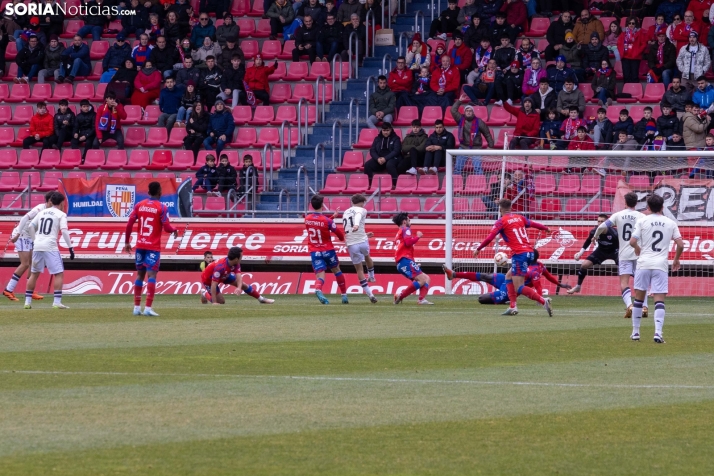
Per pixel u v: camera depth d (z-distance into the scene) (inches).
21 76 4276.6
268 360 1451.8
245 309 2374.5
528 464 854.5
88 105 3878.0
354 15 4060.0
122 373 1321.4
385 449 901.8
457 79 3821.4
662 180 3063.5
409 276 2549.2
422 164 3531.0
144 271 2181.3
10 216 3329.2
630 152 2807.6
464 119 3518.7
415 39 3922.2
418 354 1526.8
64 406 1085.1
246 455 874.8
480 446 916.0
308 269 3216.0
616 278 2979.8
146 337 1740.9
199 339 1713.8
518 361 1454.2
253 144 3784.5
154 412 1055.6
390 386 1226.6
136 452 881.5
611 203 3100.4
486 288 3024.1
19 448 893.8
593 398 1153.4
